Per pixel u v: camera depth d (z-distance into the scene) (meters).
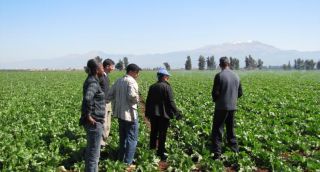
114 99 11.37
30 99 29.03
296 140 13.80
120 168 10.76
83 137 14.40
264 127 16.36
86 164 9.72
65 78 71.56
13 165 10.89
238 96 12.64
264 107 22.30
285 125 16.47
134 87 11.02
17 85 49.66
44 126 16.23
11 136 14.12
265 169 11.48
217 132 12.16
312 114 19.66
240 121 17.39
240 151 12.95
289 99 27.20
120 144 11.43
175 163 11.40
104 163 11.20
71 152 12.31
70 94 33.62
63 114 19.94
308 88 39.53
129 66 11.28
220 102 12.00
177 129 16.39
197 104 24.44
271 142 13.43
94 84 9.39
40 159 11.48
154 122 12.20
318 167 11.14
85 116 9.39
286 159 12.16
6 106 24.02
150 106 11.96
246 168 11.10
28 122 17.11
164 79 12.02
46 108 22.81
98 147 9.71
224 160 11.95
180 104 24.48
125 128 11.26
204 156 11.87
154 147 12.53
